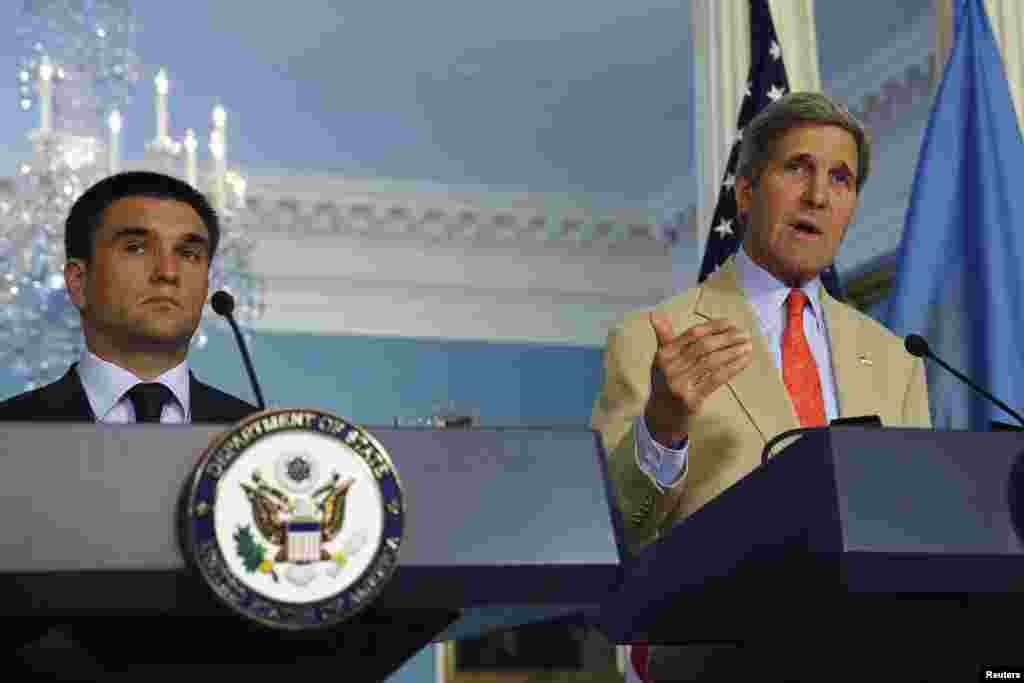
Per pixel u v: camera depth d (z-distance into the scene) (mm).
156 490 1003
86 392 2416
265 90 9789
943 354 3527
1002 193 3641
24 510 984
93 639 1051
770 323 2582
